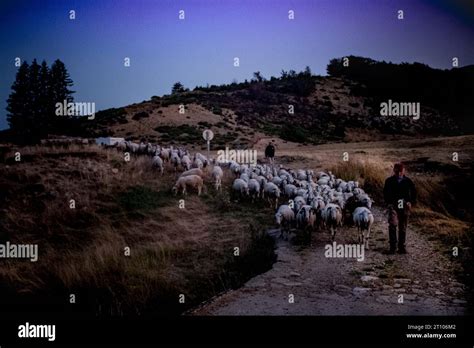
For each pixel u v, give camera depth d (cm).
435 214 1356
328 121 5675
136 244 1143
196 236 1202
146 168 2027
